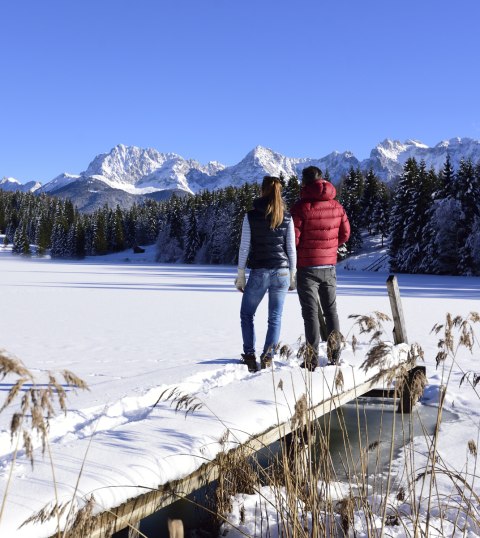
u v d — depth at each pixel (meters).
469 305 16.42
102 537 1.68
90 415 3.03
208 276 39.91
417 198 55.88
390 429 4.13
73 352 7.66
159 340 9.00
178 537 2.25
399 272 56.44
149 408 2.89
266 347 4.61
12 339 9.09
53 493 1.67
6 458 2.15
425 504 2.67
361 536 2.27
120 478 1.84
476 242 49.69
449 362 6.67
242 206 83.44
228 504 2.46
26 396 1.21
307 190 4.71
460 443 3.75
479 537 2.29
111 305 16.36
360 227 76.81
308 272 4.67
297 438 2.49
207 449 2.21
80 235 125.12
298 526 2.13
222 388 3.22
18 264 74.19
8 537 1.41
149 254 123.81
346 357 4.47
